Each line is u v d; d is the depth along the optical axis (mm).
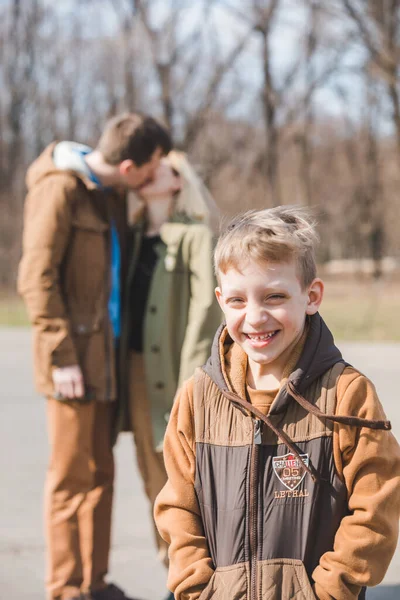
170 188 3836
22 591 3873
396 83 20109
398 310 20109
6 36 32875
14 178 33750
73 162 3674
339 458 2008
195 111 25531
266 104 25031
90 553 3602
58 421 3619
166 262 3766
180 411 2195
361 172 35906
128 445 6762
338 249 40594
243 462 2053
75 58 31672
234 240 2057
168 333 3732
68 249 3656
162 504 2176
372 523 1952
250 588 1990
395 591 3701
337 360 2080
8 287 31609
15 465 6059
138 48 24312
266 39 23406
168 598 3711
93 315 3662
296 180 34062
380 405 2055
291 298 2045
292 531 2006
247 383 2145
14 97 33250
